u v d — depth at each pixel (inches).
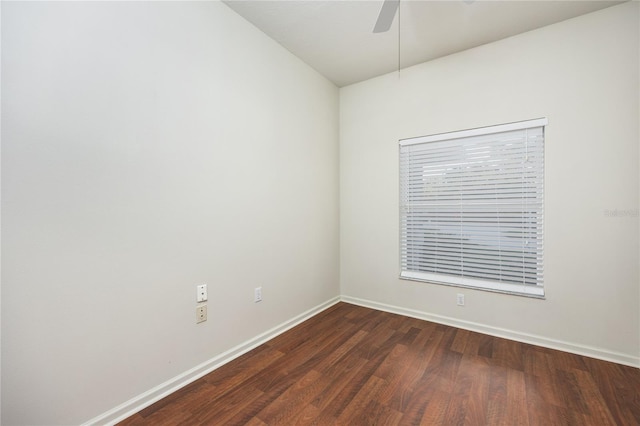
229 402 61.6
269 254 91.9
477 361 77.4
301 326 101.7
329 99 121.5
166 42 63.6
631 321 75.5
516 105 89.2
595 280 79.4
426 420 56.2
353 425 55.0
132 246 58.2
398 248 113.6
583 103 80.0
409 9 77.3
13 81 43.9
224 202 77.0
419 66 107.1
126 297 57.5
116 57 55.3
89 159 51.9
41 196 46.8
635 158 74.7
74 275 50.6
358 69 111.7
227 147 77.7
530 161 88.5
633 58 74.4
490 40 92.2
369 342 89.0
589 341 80.2
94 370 53.2
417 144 109.2
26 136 45.2
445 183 103.8
